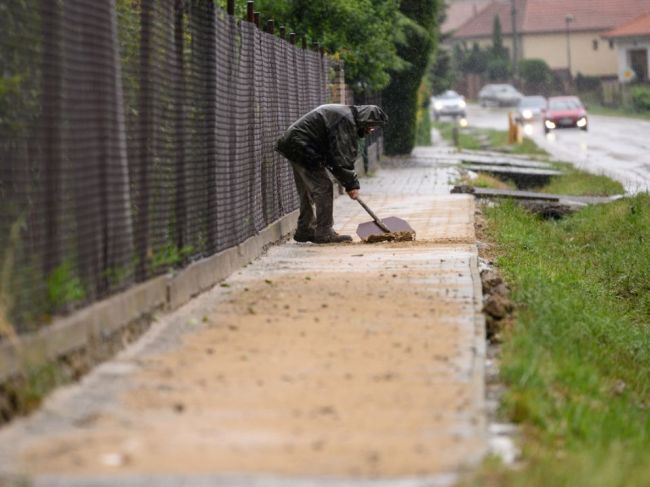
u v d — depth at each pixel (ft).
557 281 92.84
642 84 651.66
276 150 107.86
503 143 364.38
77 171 55.42
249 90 95.76
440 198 161.58
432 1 287.48
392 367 54.29
